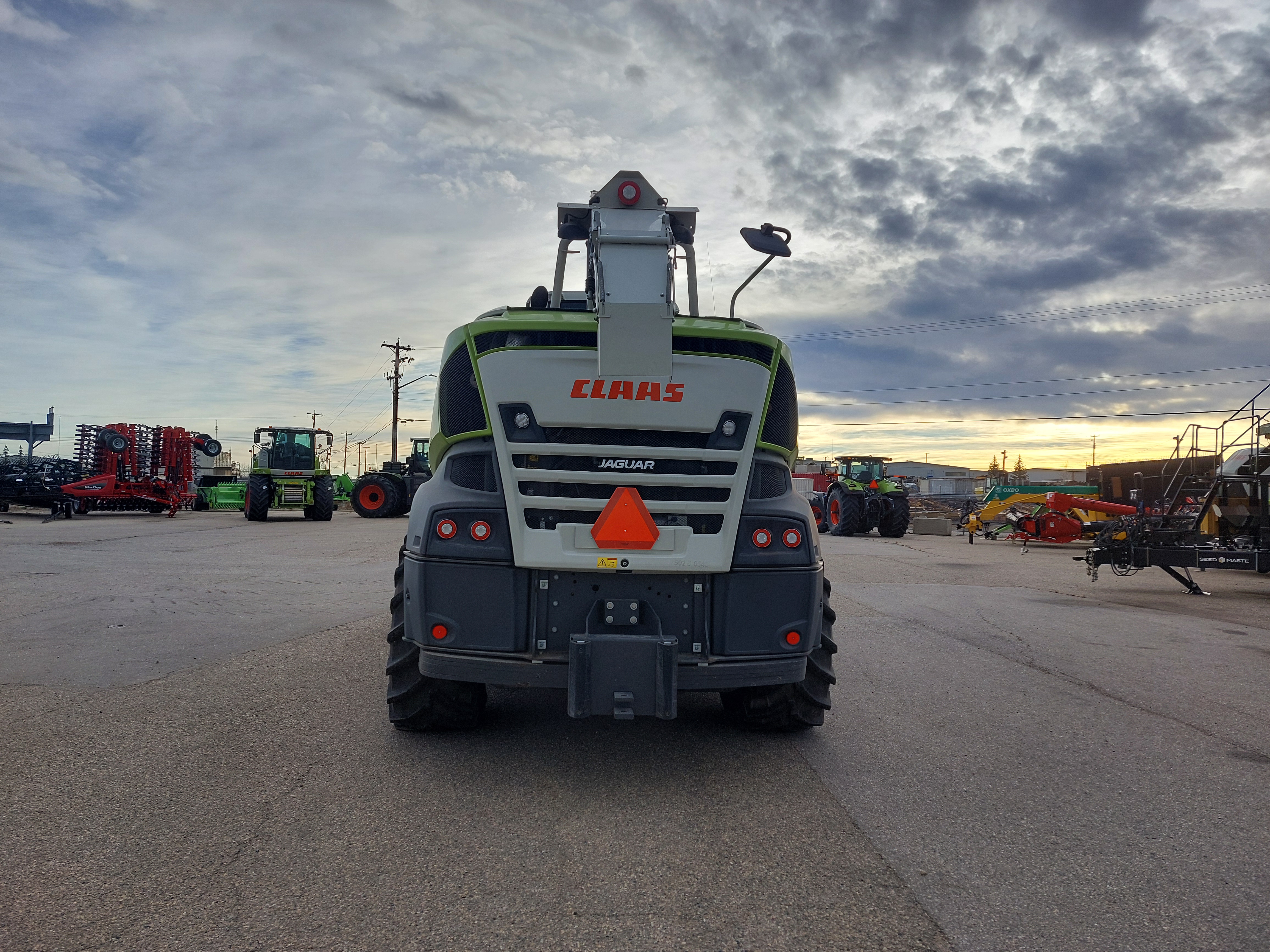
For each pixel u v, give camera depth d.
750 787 3.18
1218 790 3.21
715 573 3.20
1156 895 2.35
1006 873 2.47
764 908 2.23
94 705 4.16
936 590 9.82
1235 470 10.45
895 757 3.58
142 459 27.67
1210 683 5.10
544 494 3.15
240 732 3.73
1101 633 6.94
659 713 2.97
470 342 3.23
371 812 2.84
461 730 3.81
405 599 3.34
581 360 3.14
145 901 2.20
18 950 1.95
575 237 4.21
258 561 11.38
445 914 2.16
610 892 2.30
